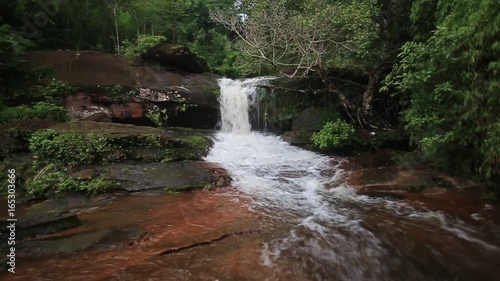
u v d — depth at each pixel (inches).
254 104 497.4
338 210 246.8
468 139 244.8
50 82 404.8
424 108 265.0
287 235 201.9
